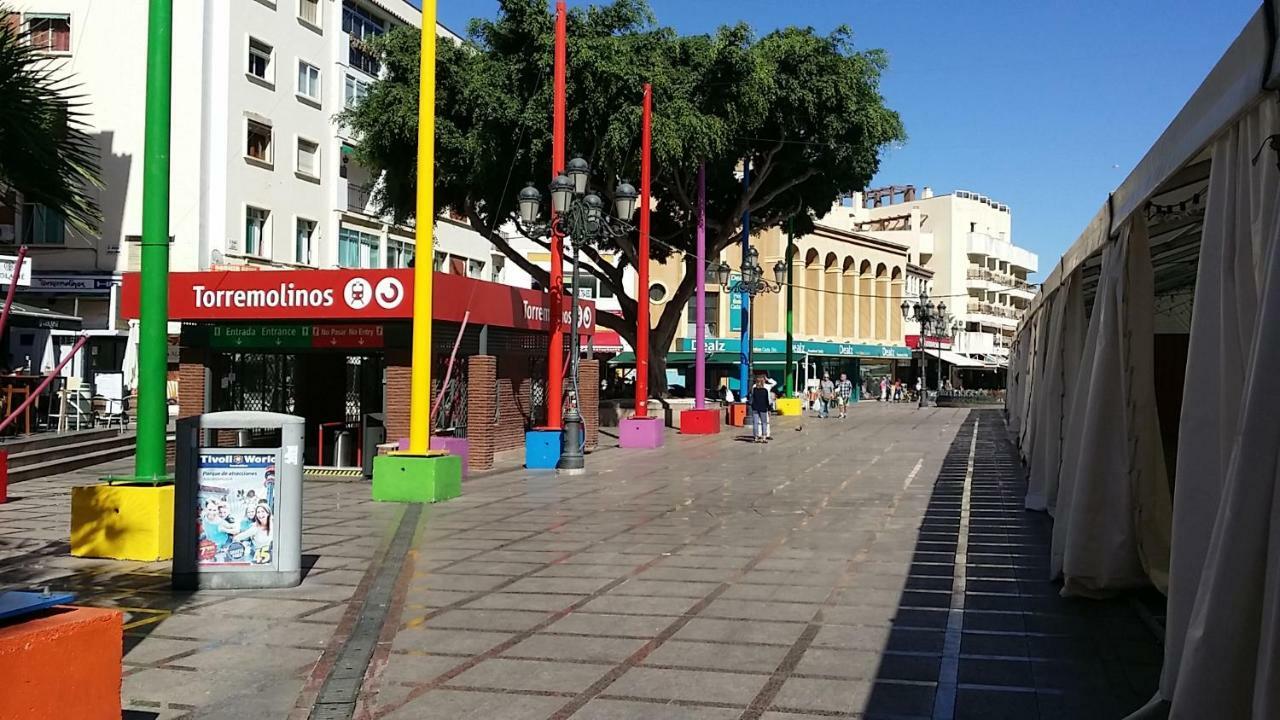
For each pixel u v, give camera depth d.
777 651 6.55
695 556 9.95
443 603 7.97
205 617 7.54
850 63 27.84
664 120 25.06
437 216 29.80
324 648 6.73
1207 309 5.16
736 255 57.19
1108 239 7.80
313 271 17.22
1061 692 5.67
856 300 64.81
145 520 9.64
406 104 25.92
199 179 31.53
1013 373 31.53
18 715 4.19
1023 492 15.00
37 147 10.46
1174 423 8.85
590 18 25.78
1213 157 5.12
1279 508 3.94
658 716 5.36
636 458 21.39
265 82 34.28
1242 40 4.46
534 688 5.87
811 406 49.56
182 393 18.08
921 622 7.23
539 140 25.20
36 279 30.62
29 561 9.64
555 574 9.10
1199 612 4.29
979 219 84.62
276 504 8.53
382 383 21.39
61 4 31.42
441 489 14.32
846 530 11.49
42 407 20.11
